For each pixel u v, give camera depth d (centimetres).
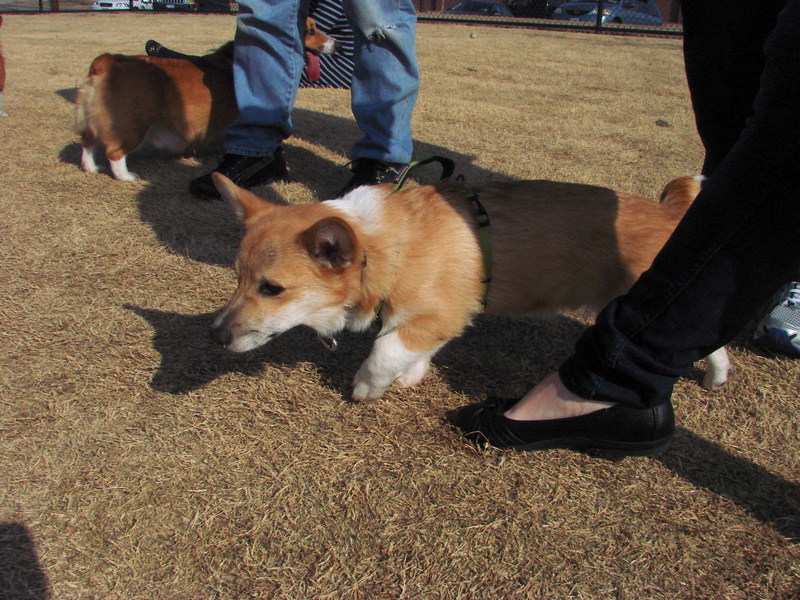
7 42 384
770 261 65
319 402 91
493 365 101
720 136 104
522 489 78
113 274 119
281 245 84
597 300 94
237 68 150
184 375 94
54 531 71
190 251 128
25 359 96
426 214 88
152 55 197
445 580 67
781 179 61
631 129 225
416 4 933
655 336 69
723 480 80
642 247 89
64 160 174
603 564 69
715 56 97
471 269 87
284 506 75
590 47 446
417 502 76
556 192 94
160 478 78
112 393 90
